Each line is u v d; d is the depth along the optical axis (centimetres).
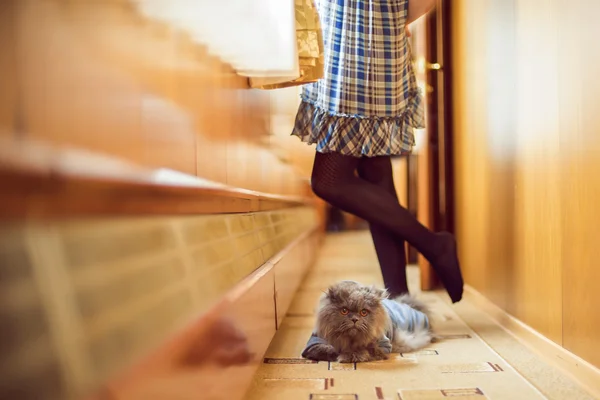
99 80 63
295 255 272
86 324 53
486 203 258
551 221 175
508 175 222
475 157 279
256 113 196
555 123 171
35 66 49
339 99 206
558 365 166
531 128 194
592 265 146
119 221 65
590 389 144
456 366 170
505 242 227
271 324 171
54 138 52
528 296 199
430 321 216
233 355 112
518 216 210
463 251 309
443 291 313
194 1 101
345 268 421
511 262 219
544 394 143
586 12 147
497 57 238
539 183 186
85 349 52
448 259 231
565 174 163
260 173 205
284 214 276
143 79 78
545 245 181
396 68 210
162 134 87
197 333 85
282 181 286
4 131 45
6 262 44
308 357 182
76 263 53
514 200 214
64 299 50
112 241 62
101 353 55
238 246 140
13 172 42
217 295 106
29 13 49
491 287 250
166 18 90
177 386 75
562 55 164
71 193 50
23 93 47
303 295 309
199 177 110
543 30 181
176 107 95
